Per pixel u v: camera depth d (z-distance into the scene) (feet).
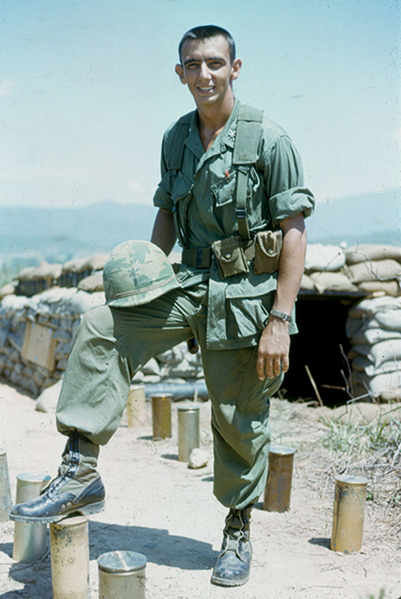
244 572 8.03
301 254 7.55
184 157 8.00
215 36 7.41
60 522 7.16
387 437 13.87
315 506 11.06
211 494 11.53
